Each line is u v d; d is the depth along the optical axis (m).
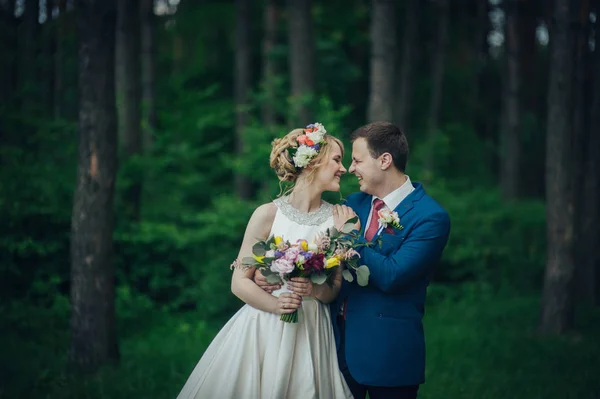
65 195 8.09
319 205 3.20
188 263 8.87
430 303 10.00
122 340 7.13
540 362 6.02
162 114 11.50
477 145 15.37
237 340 3.13
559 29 6.95
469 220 10.83
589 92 9.98
